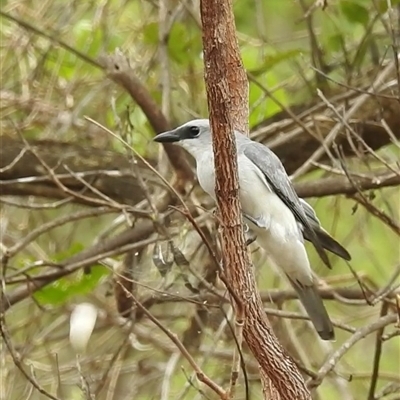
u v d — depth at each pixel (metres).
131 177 11.59
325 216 13.74
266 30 13.13
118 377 11.41
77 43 12.62
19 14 12.87
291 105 12.25
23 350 11.28
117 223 11.29
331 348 11.45
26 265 10.82
